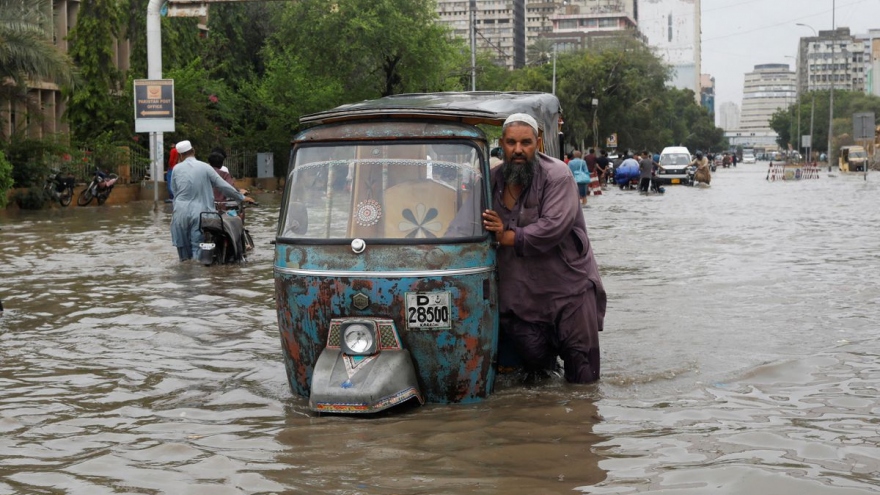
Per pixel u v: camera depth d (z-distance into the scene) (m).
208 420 6.05
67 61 27.78
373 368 6.07
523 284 6.59
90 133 34.97
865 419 5.91
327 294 6.17
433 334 6.14
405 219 6.25
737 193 38.38
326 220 6.36
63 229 20.22
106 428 5.90
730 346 8.04
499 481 4.82
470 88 64.19
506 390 6.69
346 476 4.92
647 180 38.66
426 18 46.47
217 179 13.94
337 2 45.12
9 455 5.38
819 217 23.30
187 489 4.78
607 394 6.57
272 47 50.38
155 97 29.48
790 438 5.52
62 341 8.53
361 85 47.28
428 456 5.23
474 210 6.31
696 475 4.88
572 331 6.71
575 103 78.62
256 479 4.90
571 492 4.66
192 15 29.64
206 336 8.70
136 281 12.12
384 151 6.42
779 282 11.65
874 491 4.64
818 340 8.26
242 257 13.99
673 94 145.12
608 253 15.14
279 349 8.14
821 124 131.75
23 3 27.20
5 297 10.91
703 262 13.82
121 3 37.78
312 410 6.12
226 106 42.62
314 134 6.58
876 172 78.19
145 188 33.41
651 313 9.60
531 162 6.46
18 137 28.30
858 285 11.33
